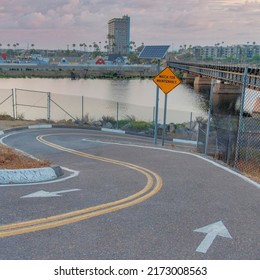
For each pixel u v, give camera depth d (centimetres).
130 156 1278
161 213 575
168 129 2822
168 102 6562
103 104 4953
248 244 466
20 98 5369
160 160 1164
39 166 873
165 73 1670
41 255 414
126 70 15750
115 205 611
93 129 2619
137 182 804
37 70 14212
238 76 5641
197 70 10550
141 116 3919
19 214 544
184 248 446
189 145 2164
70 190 708
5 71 13238
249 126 1594
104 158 1238
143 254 426
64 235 471
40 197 643
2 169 791
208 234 492
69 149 1480
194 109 5562
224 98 7825
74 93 7212
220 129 1742
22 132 2048
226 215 577
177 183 796
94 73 14512
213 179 845
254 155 1253
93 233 481
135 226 512
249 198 684
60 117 3528
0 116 2647
